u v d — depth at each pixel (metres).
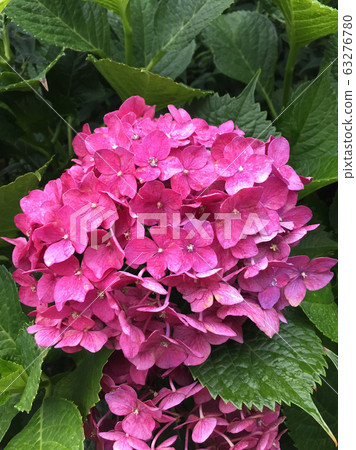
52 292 0.43
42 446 0.43
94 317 0.44
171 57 0.62
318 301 0.50
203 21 0.56
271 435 0.45
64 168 0.56
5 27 0.56
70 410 0.45
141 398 0.46
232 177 0.44
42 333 0.44
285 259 0.44
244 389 0.43
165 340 0.43
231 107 0.54
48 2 0.55
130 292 0.43
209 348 0.44
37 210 0.45
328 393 0.53
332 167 0.53
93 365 0.46
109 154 0.43
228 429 0.44
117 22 0.61
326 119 0.55
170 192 0.43
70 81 0.59
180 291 0.43
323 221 0.60
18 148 0.63
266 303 0.44
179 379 0.46
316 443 0.52
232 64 0.64
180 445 0.48
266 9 0.64
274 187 0.45
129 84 0.55
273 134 0.53
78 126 0.66
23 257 0.46
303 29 0.56
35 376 0.44
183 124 0.46
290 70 0.61
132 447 0.43
